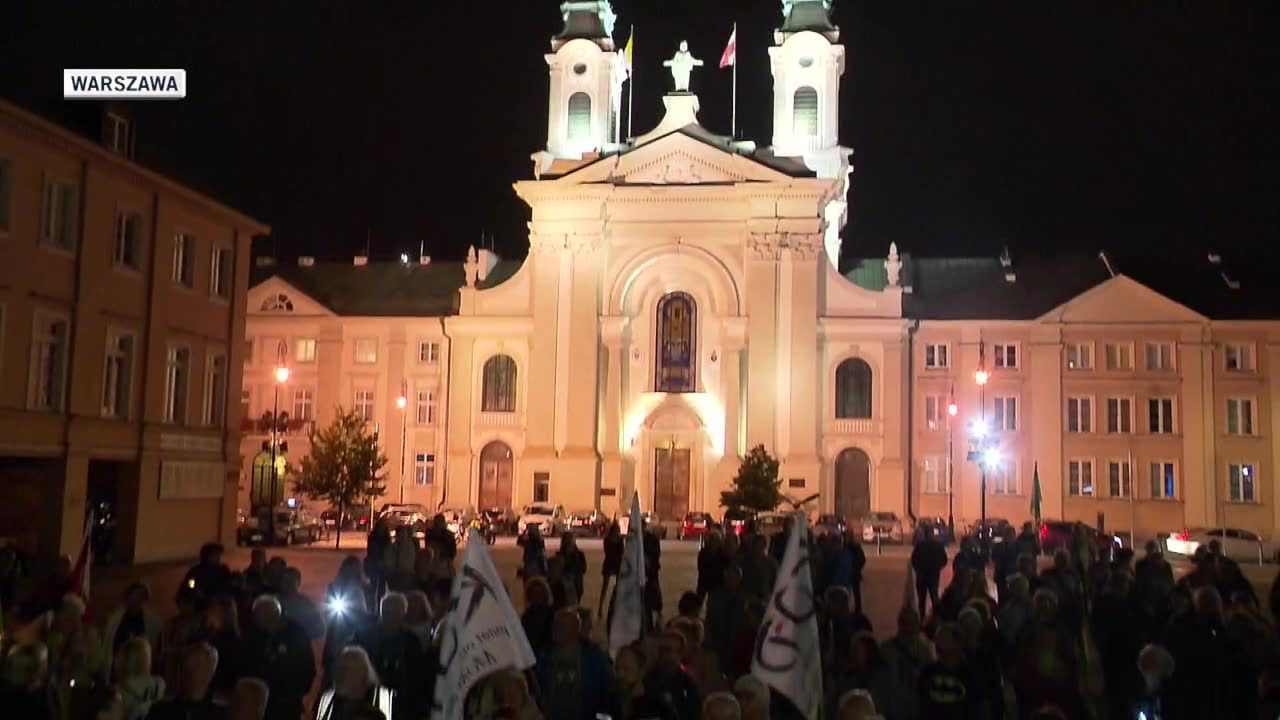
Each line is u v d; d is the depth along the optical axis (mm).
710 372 69938
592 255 70062
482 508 71188
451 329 72125
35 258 32656
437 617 14047
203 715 9211
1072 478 68000
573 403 69312
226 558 41781
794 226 68625
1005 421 68812
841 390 69312
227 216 42438
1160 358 67750
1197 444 66750
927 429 69312
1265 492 65938
